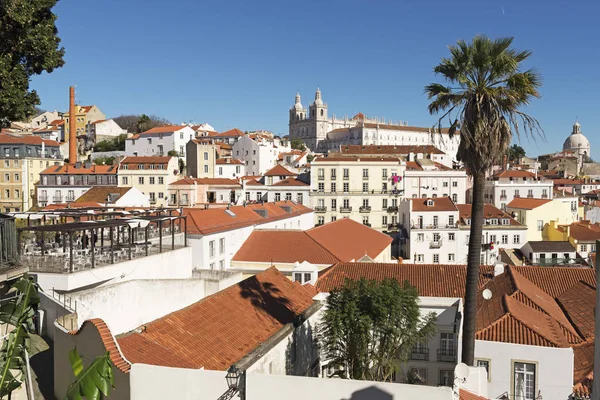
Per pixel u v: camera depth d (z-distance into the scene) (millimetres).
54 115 178125
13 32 20250
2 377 12141
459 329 23219
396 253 81688
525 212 80062
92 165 98562
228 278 29219
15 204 97938
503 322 22625
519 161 155125
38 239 33156
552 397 20734
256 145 134250
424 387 12680
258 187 96938
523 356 21125
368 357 20828
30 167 98812
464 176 96562
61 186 94062
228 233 45031
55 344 16406
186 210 45469
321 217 94188
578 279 31547
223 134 156875
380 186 94625
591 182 137500
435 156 122562
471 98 18984
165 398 14102
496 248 74875
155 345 17531
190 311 20781
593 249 70188
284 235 47656
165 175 94250
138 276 28344
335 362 21281
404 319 21000
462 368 18062
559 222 79750
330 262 41938
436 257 76000
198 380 13961
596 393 13109
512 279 29391
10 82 20156
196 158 114250
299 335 24047
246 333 21219
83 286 23984
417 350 28219
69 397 11789
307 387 13320
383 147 125375
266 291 25922
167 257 31516
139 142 132750
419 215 76375
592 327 24312
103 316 21172
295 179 98062
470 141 18906
